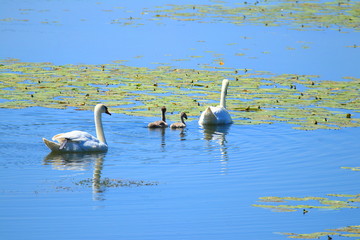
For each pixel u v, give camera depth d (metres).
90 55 35.12
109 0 57.31
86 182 16.84
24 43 37.94
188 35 41.88
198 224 14.20
